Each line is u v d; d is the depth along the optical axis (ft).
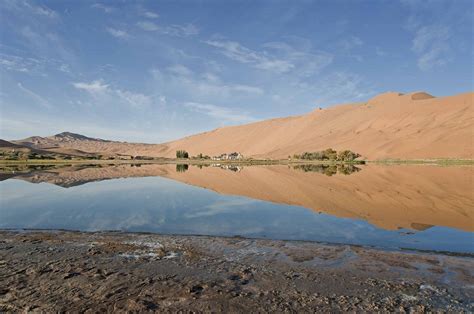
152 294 19.40
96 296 19.17
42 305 18.16
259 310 17.66
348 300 18.75
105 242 29.99
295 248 27.78
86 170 143.02
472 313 17.43
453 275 21.91
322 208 46.60
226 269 23.35
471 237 30.94
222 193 63.67
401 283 20.84
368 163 211.82
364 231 33.47
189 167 179.32
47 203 51.75
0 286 20.59
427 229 34.24
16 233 33.45
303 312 17.51
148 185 79.05
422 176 97.35
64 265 24.23
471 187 68.39
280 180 90.12
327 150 290.35
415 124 306.14
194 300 18.69
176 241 30.14
